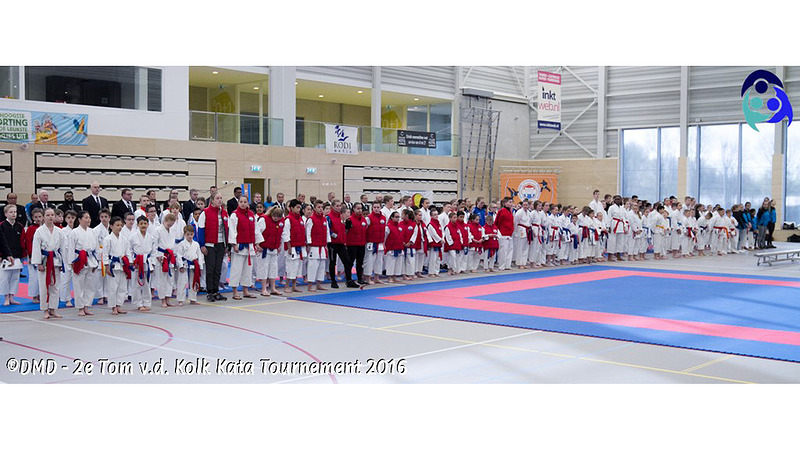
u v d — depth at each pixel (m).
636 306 14.17
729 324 12.16
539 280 18.62
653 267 22.42
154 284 13.92
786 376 8.57
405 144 32.47
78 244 12.85
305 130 28.58
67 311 13.53
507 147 38.62
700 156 35.81
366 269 17.72
